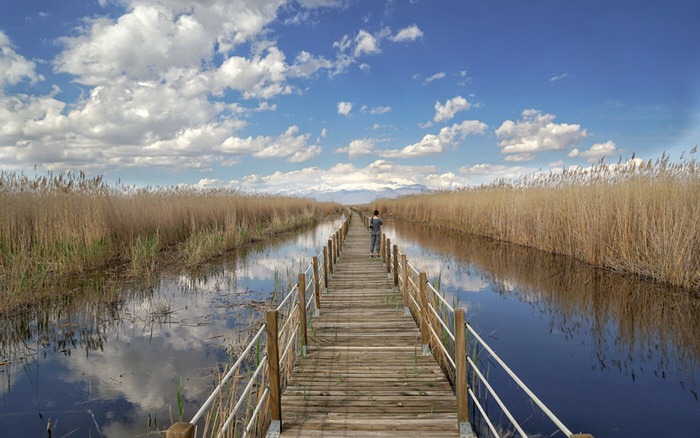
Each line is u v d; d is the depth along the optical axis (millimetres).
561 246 14727
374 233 15594
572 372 5738
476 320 8117
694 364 5863
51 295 9641
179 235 17938
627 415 4648
